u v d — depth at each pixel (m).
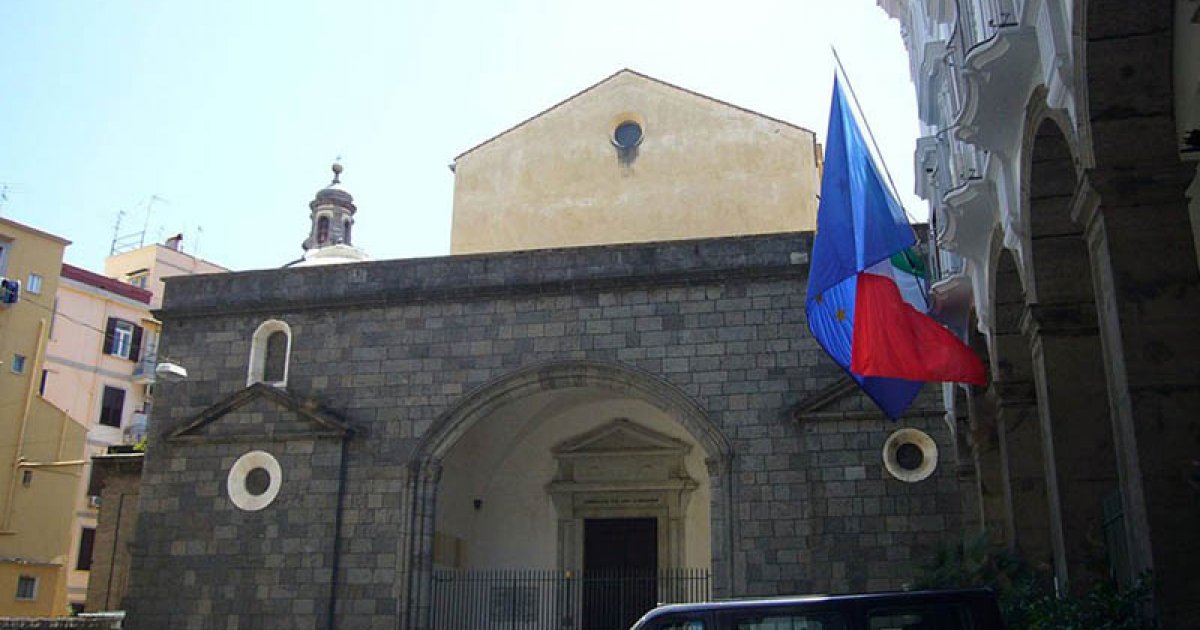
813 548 21.61
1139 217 9.49
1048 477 12.38
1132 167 9.50
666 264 24.02
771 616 9.19
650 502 27.66
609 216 31.75
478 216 32.75
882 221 14.32
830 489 21.84
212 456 25.06
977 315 17.23
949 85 16.02
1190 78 9.69
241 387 25.55
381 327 25.17
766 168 31.17
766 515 22.02
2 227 36.22
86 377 44.75
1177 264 9.34
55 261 38.12
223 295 26.36
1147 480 9.03
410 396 24.56
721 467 22.50
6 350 35.62
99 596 26.94
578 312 24.19
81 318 45.06
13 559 34.12
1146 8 9.43
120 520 27.58
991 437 18.88
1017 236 13.27
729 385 23.00
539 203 32.41
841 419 22.08
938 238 18.16
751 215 30.81
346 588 23.52
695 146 31.86
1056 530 12.11
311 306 25.61
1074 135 10.35
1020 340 15.52
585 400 28.28
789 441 22.34
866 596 9.16
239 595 23.91
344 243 38.88
